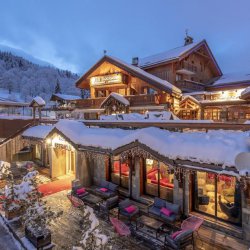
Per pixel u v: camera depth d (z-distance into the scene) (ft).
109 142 35.81
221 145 24.85
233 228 27.43
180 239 23.11
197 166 25.64
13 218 32.78
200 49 99.55
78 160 43.52
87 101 92.89
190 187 31.19
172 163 27.48
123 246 26.23
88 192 40.09
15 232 28.96
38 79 349.00
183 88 87.35
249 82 85.40
